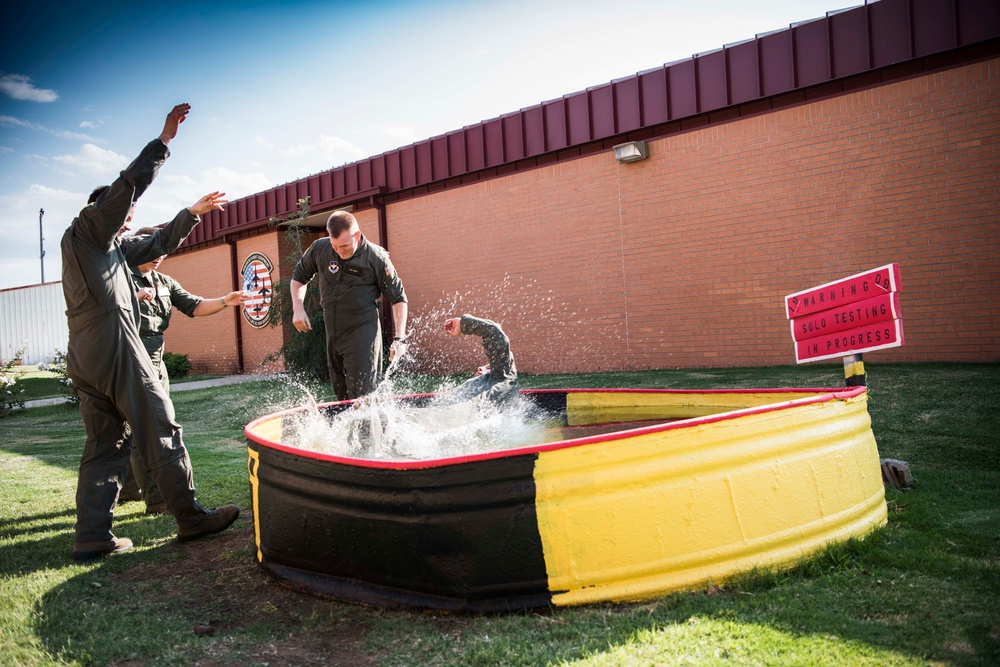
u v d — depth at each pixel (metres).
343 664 2.01
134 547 3.32
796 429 2.52
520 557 2.24
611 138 9.33
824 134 7.62
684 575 2.29
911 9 6.98
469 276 10.99
